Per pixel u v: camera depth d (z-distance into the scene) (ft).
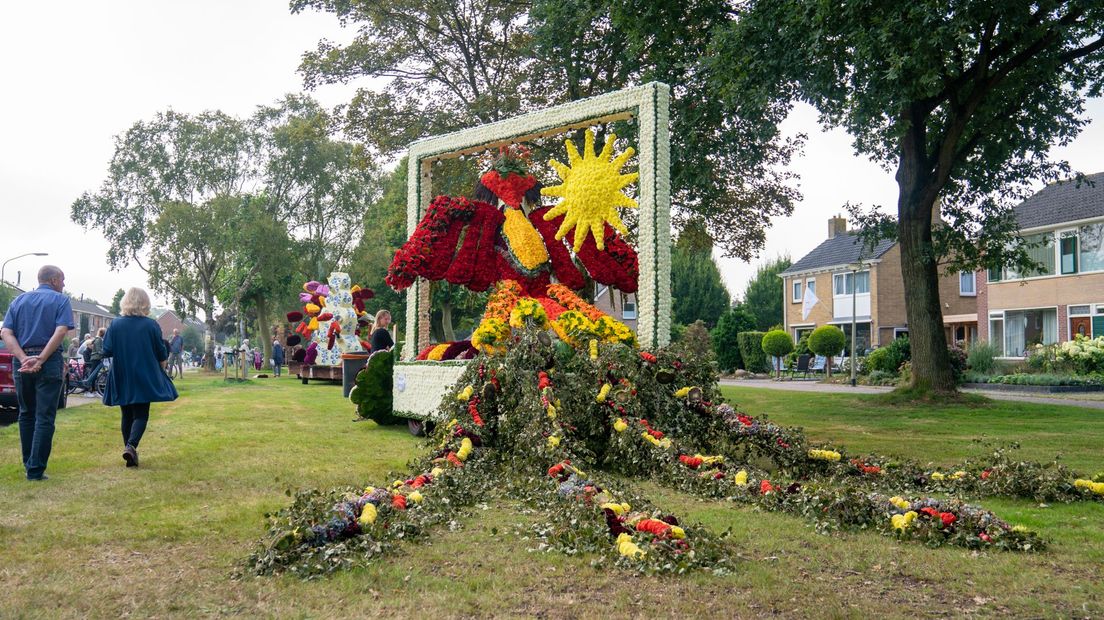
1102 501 18.43
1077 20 44.68
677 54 47.50
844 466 21.50
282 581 11.60
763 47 40.65
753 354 125.39
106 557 12.93
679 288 205.26
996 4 36.60
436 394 29.55
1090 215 92.32
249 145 140.67
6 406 35.22
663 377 23.49
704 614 10.30
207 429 31.45
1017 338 102.37
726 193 63.41
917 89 39.63
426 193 37.06
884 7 36.52
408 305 35.78
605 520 14.14
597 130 56.44
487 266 30.86
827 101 41.96
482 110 65.62
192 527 14.84
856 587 11.59
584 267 31.40
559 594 11.12
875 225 55.93
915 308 50.75
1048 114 50.78
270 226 132.67
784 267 211.82
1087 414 42.63
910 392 49.93
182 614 10.28
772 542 14.15
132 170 134.92
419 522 14.65
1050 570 12.58
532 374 22.99
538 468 20.22
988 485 19.52
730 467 19.67
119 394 21.81
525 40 66.69
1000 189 54.80
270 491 18.51
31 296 20.67
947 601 10.98
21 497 17.58
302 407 43.29
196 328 395.55
